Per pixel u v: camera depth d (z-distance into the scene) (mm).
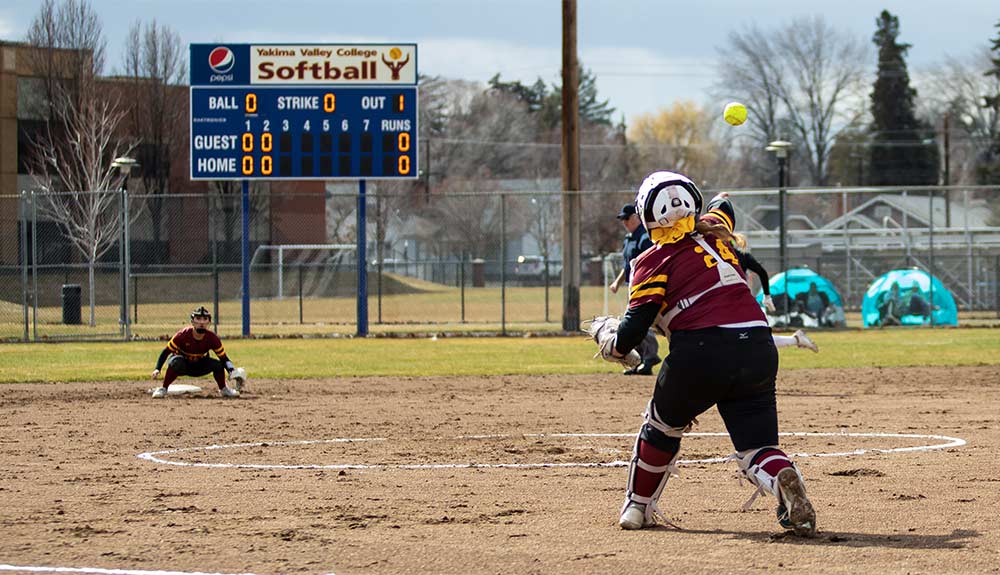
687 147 176000
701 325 13805
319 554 13258
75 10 97375
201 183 105438
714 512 15875
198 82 60188
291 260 109875
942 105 176625
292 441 23844
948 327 65062
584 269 131000
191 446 23172
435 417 28047
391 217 116312
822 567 12383
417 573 12359
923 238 90438
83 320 75062
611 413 28766
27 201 71562
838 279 89500
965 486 17703
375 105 60406
